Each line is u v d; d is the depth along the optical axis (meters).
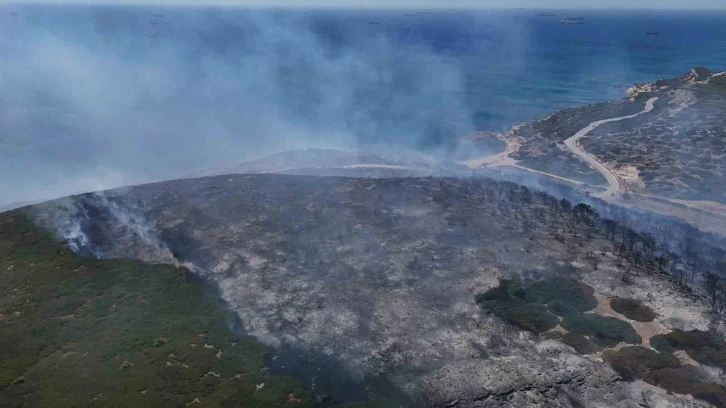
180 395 56.91
